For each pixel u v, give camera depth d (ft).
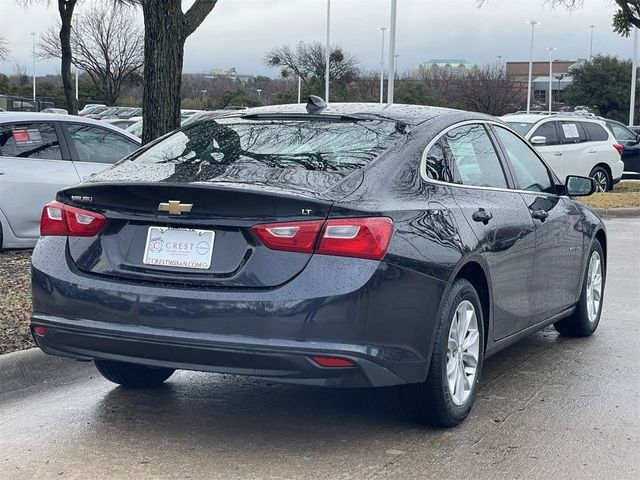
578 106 176.76
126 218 15.17
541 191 21.29
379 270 14.23
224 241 14.49
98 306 14.93
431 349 15.44
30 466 14.62
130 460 14.90
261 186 14.46
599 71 185.88
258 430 16.39
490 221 17.52
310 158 15.93
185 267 14.64
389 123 17.24
